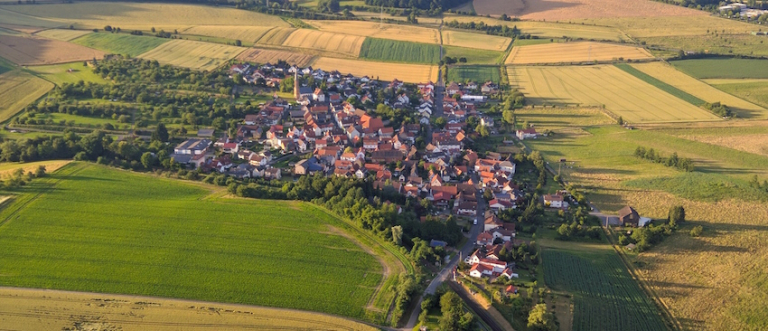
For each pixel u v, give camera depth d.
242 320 181.50
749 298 198.75
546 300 197.62
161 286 196.75
